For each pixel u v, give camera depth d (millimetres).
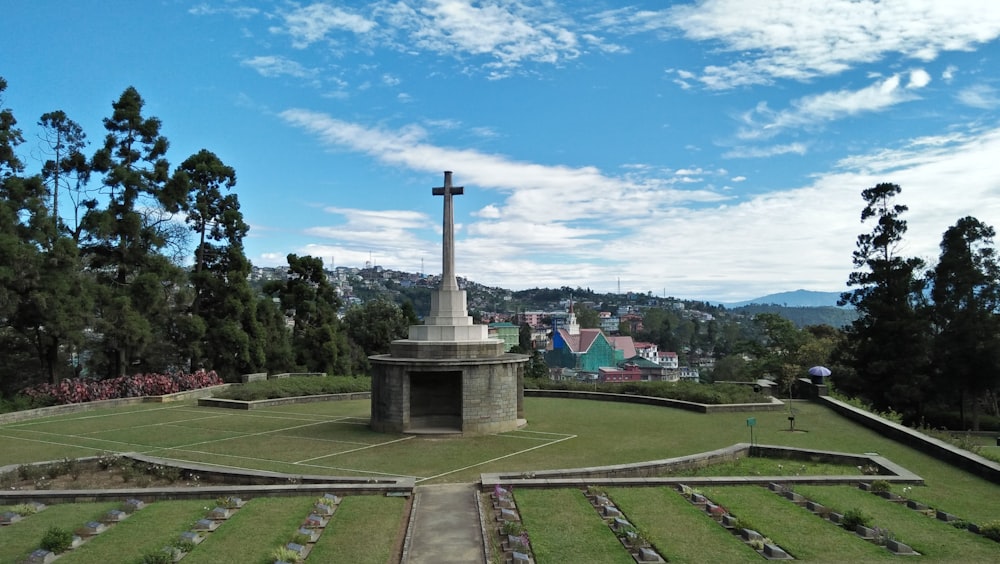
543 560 11773
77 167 44969
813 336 72750
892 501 15320
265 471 18375
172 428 28047
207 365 49906
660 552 12070
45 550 12070
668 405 34312
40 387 35906
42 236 38312
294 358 56375
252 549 12336
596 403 35656
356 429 27203
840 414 30188
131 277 45781
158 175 46594
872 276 51156
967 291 49438
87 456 21938
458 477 18750
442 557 12164
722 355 175750
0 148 38719
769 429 26562
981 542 12500
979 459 18422
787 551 12086
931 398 50500
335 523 13891
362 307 75875
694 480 16609
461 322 27500
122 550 12320
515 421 27109
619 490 16094
